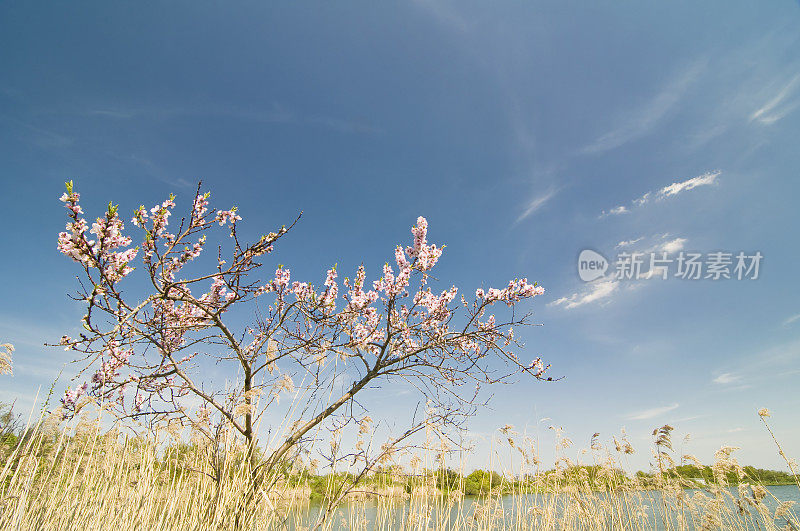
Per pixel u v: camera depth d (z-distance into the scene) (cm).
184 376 399
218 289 432
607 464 663
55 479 388
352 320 488
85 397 359
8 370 376
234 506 359
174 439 404
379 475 425
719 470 543
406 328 495
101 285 288
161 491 404
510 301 531
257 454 407
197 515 370
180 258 358
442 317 534
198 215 338
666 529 559
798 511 457
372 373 489
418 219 498
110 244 281
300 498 411
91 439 390
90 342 291
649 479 625
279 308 448
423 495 453
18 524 358
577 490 598
